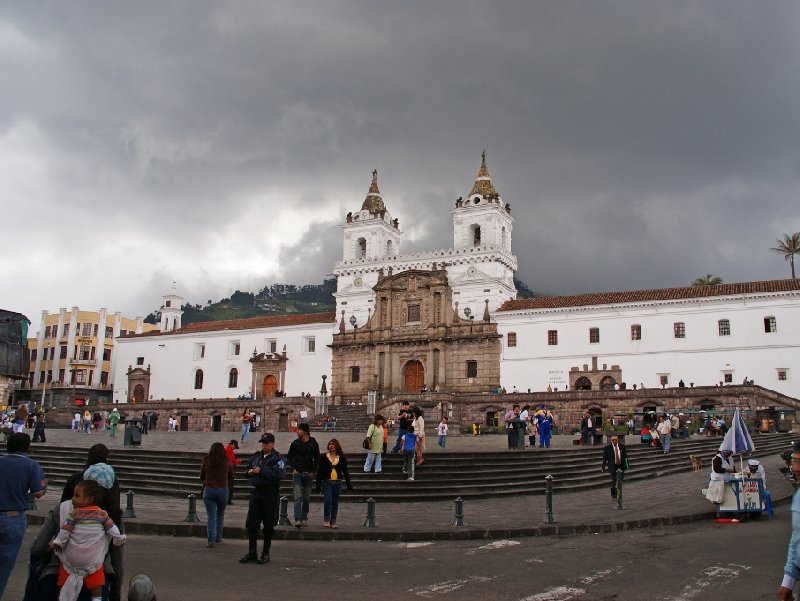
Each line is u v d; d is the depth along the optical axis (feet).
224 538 73.15
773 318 241.14
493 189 322.14
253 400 290.15
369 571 57.41
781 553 63.98
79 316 395.96
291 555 64.18
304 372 319.88
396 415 265.13
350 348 311.68
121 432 228.43
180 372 344.49
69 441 170.91
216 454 67.82
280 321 337.31
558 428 242.99
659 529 78.13
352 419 260.42
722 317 248.32
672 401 228.43
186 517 79.77
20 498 42.80
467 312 295.69
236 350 336.29
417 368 301.84
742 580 54.03
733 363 243.81
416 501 98.58
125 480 112.88
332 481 75.82
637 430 227.20
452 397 261.85
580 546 68.23
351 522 80.23
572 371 266.98
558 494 106.22
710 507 89.40
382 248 340.18
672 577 55.06
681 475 130.62
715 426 192.34
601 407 238.89
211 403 299.38
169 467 117.91
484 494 101.86
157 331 357.82
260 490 60.85
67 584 35.83
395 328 305.94
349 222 340.80
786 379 236.02
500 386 278.67
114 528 37.32
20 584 52.60
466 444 161.99
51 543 36.40
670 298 256.93
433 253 308.60
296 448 77.20
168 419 308.40
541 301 285.23
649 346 257.14
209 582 53.21
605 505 93.66
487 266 298.56
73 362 387.14
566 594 49.93
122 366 358.64
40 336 404.36
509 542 70.54
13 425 161.79
